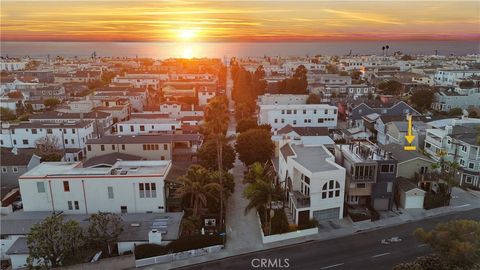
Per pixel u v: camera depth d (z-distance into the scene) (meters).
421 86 139.25
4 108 113.62
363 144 60.59
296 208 49.38
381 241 46.28
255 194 46.44
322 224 50.59
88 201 51.31
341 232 48.62
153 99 143.62
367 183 53.03
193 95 134.25
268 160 70.06
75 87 158.12
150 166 56.22
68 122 88.00
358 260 42.47
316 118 95.19
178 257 43.34
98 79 189.88
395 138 78.25
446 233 34.47
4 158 65.06
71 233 40.69
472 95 112.00
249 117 103.44
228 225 51.06
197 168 52.66
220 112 60.31
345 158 55.25
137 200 51.44
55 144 79.50
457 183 62.78
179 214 49.88
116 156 64.25
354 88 135.88
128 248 43.91
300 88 134.75
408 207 54.59
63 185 50.69
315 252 44.31
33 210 51.31
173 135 74.75
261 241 47.03
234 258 43.47
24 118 103.38
